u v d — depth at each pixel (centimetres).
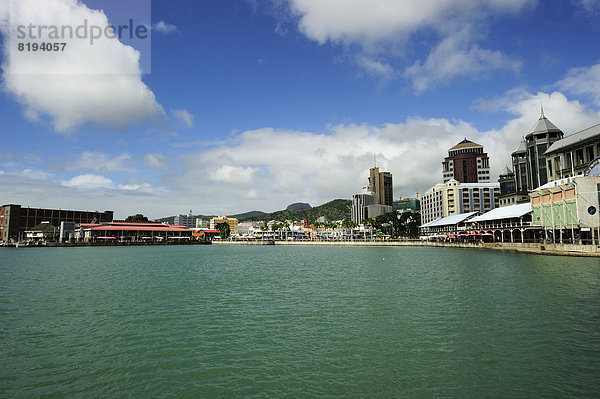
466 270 5331
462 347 1981
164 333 2280
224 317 2656
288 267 6334
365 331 2280
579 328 2283
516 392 1482
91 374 1692
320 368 1738
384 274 5038
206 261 7912
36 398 1466
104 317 2670
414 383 1570
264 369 1733
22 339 2175
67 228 19488
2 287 4034
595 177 7544
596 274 4594
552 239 8756
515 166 16938
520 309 2775
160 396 1481
